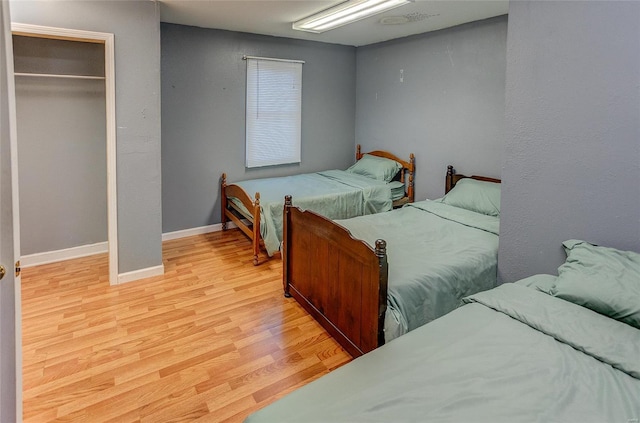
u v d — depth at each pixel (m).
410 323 2.09
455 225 3.21
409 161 4.82
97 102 3.80
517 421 1.14
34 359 2.26
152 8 3.15
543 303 1.77
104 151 3.91
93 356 2.30
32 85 3.48
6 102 1.31
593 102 1.92
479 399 1.23
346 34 4.59
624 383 1.29
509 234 2.38
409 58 4.69
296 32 4.53
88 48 3.64
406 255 2.54
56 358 2.28
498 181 3.82
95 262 3.78
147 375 2.14
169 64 4.18
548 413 1.17
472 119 4.08
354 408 1.20
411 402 1.22
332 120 5.46
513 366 1.39
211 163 4.64
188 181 4.52
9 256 1.36
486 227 3.09
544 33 2.07
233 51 4.54
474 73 3.99
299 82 5.06
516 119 2.25
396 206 4.79
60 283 3.29
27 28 2.68
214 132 4.59
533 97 2.15
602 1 1.84
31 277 3.40
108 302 2.97
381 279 1.94
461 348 1.51
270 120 4.94
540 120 2.14
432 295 2.21
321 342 2.47
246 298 3.06
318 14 3.63
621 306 1.60
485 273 2.48
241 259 3.90
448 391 1.27
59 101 3.62
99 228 4.00
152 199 3.36
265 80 4.81
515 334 1.59
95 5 2.90
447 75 4.27
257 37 4.66
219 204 4.80
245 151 4.85
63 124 3.67
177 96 4.29
